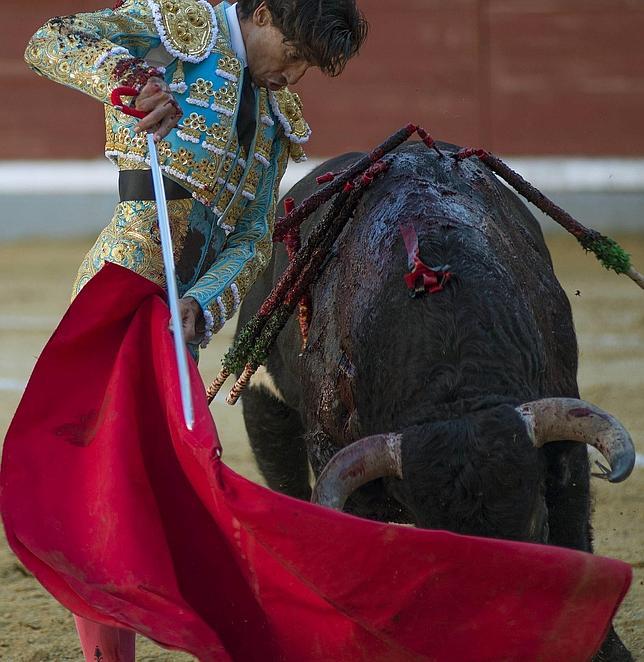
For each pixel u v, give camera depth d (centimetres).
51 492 868
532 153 4219
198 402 841
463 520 840
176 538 854
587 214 4056
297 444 1381
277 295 1077
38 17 4291
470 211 1041
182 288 973
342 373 1016
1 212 4238
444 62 4228
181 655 1184
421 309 955
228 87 958
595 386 2197
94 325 895
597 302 3044
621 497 1630
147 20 939
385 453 862
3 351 2591
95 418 890
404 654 792
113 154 966
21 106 4309
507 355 934
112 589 829
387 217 1041
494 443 847
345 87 4231
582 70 4197
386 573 773
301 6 928
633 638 1204
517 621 780
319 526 768
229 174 983
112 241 955
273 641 826
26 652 1184
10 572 1405
